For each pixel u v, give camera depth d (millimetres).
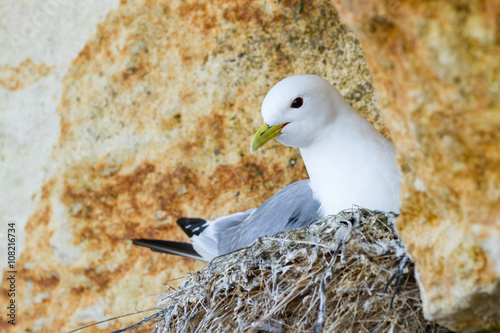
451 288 2084
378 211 2992
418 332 2621
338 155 3480
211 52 4523
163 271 4590
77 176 4766
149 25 4688
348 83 4289
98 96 4789
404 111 2043
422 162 2090
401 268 2658
